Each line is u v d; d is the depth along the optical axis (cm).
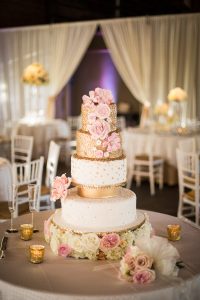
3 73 995
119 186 268
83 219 256
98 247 247
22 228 280
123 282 223
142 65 852
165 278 225
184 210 592
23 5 988
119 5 1078
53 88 948
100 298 208
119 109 1261
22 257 254
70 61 919
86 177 258
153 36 838
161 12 1120
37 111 978
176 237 280
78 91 1283
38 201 427
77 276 230
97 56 1259
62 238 253
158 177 739
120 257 249
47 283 222
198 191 494
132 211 265
